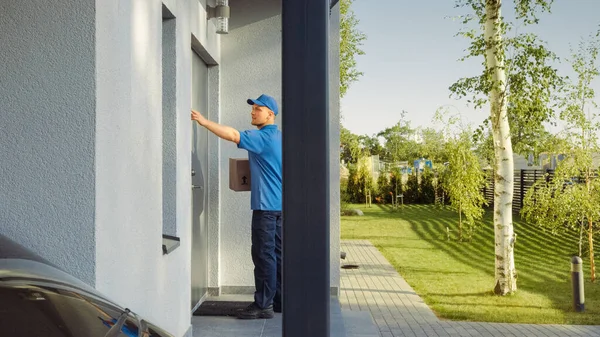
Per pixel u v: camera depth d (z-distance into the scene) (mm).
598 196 13328
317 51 2564
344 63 25578
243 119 7168
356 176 36500
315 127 2572
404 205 34750
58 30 2951
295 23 2568
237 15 7113
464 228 23234
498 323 9648
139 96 3664
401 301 11094
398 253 17688
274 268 5945
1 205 2963
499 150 12289
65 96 2951
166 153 4691
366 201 34875
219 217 7074
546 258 17172
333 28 7359
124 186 3387
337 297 7152
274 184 5906
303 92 2570
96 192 2961
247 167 6086
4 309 1547
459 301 11516
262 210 5922
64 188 2949
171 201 4680
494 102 11883
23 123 2963
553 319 10094
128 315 1876
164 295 4258
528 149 12969
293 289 2578
